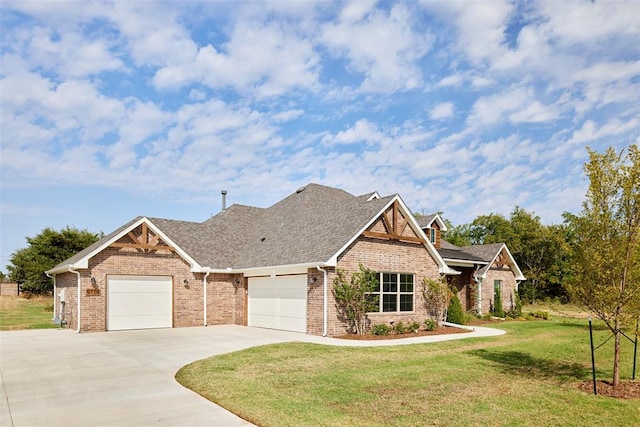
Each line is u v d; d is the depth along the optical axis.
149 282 21.11
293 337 17.11
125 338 17.27
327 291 17.42
